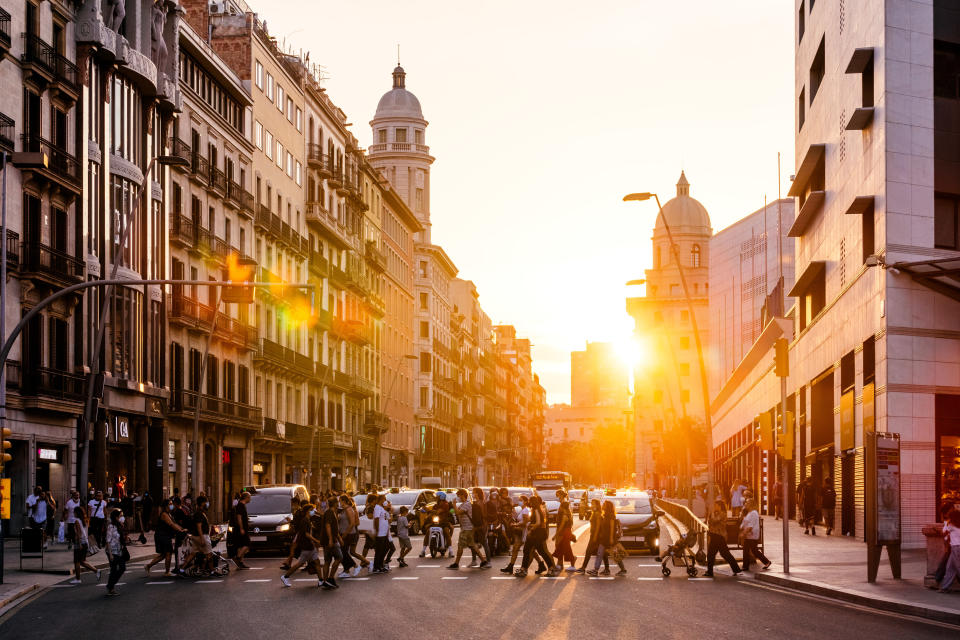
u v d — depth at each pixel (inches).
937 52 1391.5
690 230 6397.6
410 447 4439.0
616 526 1151.6
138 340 1993.1
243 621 746.8
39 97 1675.7
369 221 3784.5
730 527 1398.9
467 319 5915.4
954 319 1360.7
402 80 5088.6
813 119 1937.7
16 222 1599.4
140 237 2028.8
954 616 716.0
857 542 1502.2
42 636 689.6
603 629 689.0
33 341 1648.6
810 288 1987.0
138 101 2034.9
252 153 2682.1
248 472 2573.8
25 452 1609.3
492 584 1033.5
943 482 1342.3
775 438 1080.8
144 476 2011.6
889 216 1355.8
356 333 3420.3
